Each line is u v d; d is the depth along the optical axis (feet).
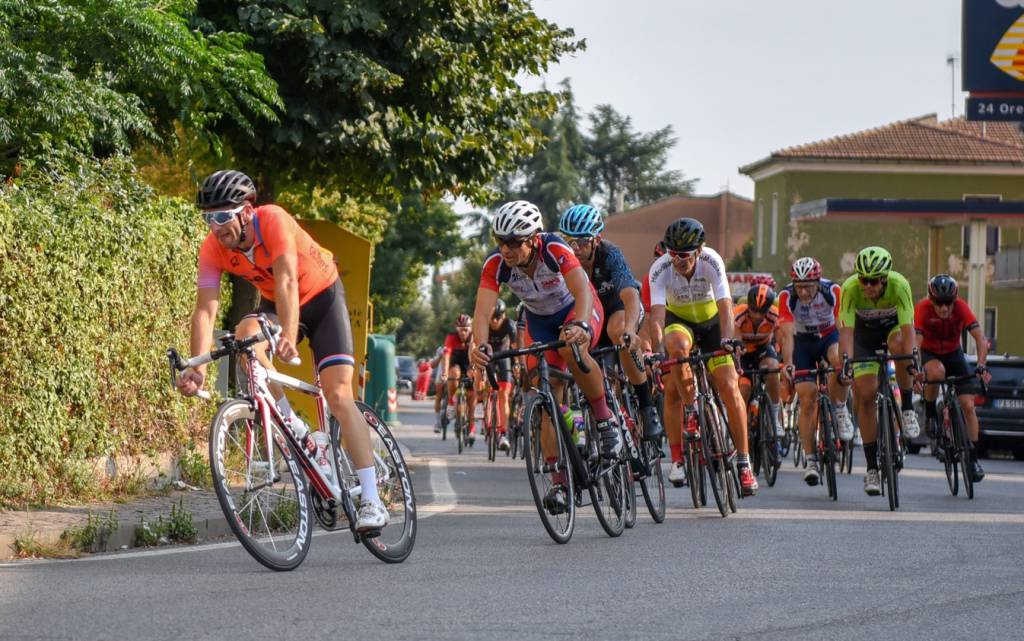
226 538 45.75
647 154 435.53
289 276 34.30
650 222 408.67
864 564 38.52
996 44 165.27
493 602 31.22
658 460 50.19
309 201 94.84
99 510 47.39
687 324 55.42
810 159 280.10
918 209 200.95
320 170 86.02
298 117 77.77
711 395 52.75
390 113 80.64
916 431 59.82
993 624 29.66
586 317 41.29
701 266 53.42
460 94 84.79
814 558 39.68
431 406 265.95
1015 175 278.67
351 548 41.42
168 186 97.66
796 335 69.51
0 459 46.52
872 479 60.18
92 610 29.58
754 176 302.25
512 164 91.20
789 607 31.27
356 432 36.65
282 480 35.63
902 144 283.18
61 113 59.41
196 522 45.21
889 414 58.18
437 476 76.74
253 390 34.99
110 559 38.83
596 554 40.11
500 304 93.15
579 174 407.03
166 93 67.21
